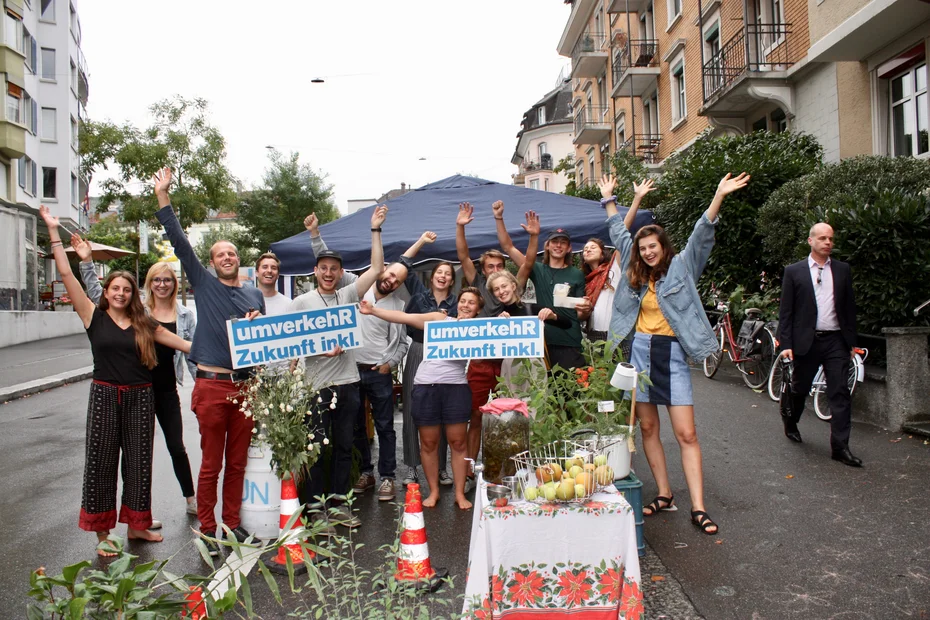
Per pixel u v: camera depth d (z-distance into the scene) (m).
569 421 4.41
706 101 17.91
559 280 6.29
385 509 5.76
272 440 4.89
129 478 5.06
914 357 7.25
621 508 3.40
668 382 5.11
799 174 12.92
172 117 34.81
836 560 4.34
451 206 9.22
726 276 13.15
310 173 44.09
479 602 3.31
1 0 28.45
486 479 3.95
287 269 8.42
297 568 4.50
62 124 36.25
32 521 5.74
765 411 8.71
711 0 20.41
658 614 3.80
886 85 12.91
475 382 6.17
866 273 7.87
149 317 5.16
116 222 53.84
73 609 2.06
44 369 16.12
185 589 2.38
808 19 15.05
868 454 6.49
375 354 6.13
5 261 24.42
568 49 40.88
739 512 5.25
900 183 9.34
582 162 39.38
